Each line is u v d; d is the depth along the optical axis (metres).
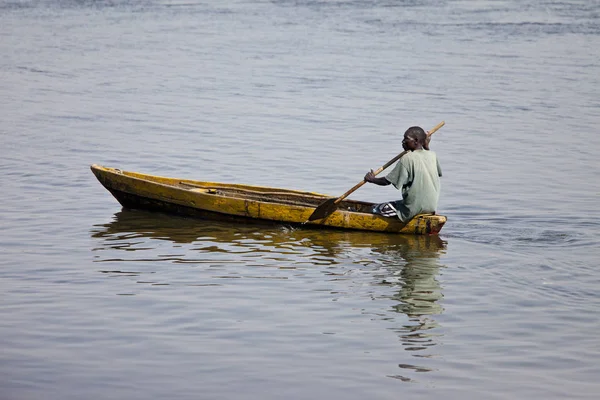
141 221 19.86
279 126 31.03
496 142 28.75
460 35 54.56
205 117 32.59
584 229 19.30
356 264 16.92
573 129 30.67
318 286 15.62
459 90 38.09
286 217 19.34
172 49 50.16
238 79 40.84
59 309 14.39
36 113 33.22
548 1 73.12
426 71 42.84
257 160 26.17
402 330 13.67
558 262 16.92
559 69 43.22
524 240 18.48
